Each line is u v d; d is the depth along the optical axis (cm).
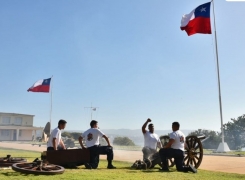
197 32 1894
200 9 1884
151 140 938
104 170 804
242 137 3419
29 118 6638
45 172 654
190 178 696
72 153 845
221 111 2138
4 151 1947
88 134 877
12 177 605
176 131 852
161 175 727
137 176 689
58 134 859
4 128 6200
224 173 823
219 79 2162
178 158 843
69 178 618
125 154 1752
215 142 3303
